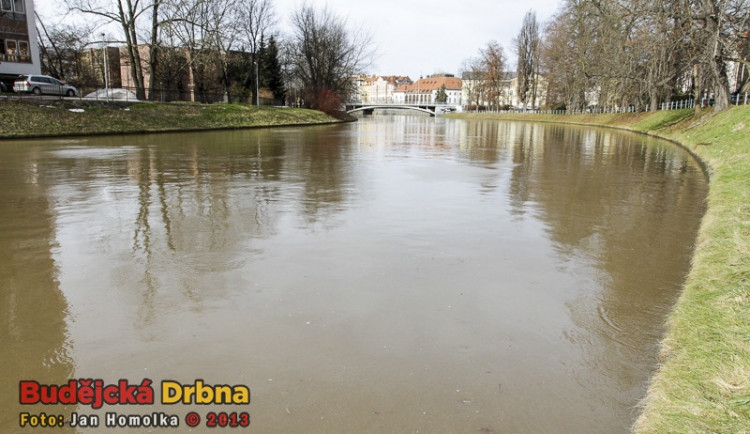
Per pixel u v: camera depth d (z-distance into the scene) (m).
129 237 6.81
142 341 3.97
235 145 21.67
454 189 10.74
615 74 34.38
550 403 3.24
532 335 4.14
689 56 27.47
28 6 36.50
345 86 65.38
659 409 3.09
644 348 3.97
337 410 3.14
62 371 3.58
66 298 4.79
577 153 19.42
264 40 58.75
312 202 9.17
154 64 39.00
